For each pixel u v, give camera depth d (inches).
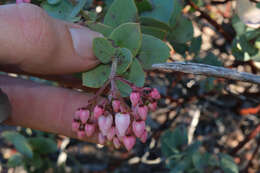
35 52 6.4
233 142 16.2
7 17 6.2
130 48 6.7
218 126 16.2
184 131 11.9
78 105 7.7
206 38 15.0
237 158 15.3
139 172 17.2
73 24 6.9
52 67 6.7
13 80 8.0
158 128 14.7
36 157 13.0
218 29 12.1
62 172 14.2
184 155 11.4
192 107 16.2
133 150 15.8
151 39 7.0
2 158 18.0
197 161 10.9
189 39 9.3
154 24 7.8
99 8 9.5
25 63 6.5
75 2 7.5
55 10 7.6
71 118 7.7
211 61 10.8
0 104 6.3
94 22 7.1
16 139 12.6
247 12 8.4
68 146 16.6
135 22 7.0
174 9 8.4
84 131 6.9
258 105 13.4
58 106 7.8
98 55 6.7
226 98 13.9
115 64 6.7
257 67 11.3
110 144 7.2
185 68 6.5
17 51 6.3
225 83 12.3
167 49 7.0
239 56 9.4
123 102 6.5
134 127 6.5
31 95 7.8
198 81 12.9
